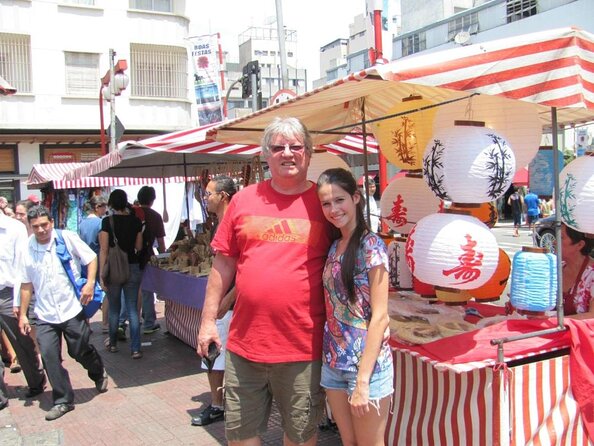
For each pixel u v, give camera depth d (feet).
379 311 7.88
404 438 10.87
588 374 9.52
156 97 68.85
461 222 9.02
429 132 11.89
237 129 13.23
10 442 13.46
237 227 8.50
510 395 9.04
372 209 21.77
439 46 108.99
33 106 62.49
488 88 8.09
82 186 36.88
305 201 8.44
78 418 14.99
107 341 22.24
